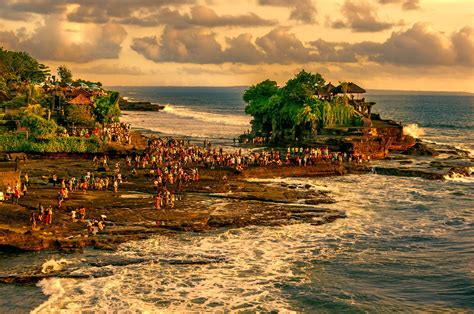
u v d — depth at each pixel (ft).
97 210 187.01
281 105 399.65
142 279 139.13
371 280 142.41
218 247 163.63
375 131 366.22
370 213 208.74
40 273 139.33
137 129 540.93
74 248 156.87
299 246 167.32
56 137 305.73
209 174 264.52
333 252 163.02
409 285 139.13
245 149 369.09
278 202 217.36
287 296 132.05
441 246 170.19
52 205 186.60
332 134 367.25
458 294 132.87
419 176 282.36
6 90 453.99
